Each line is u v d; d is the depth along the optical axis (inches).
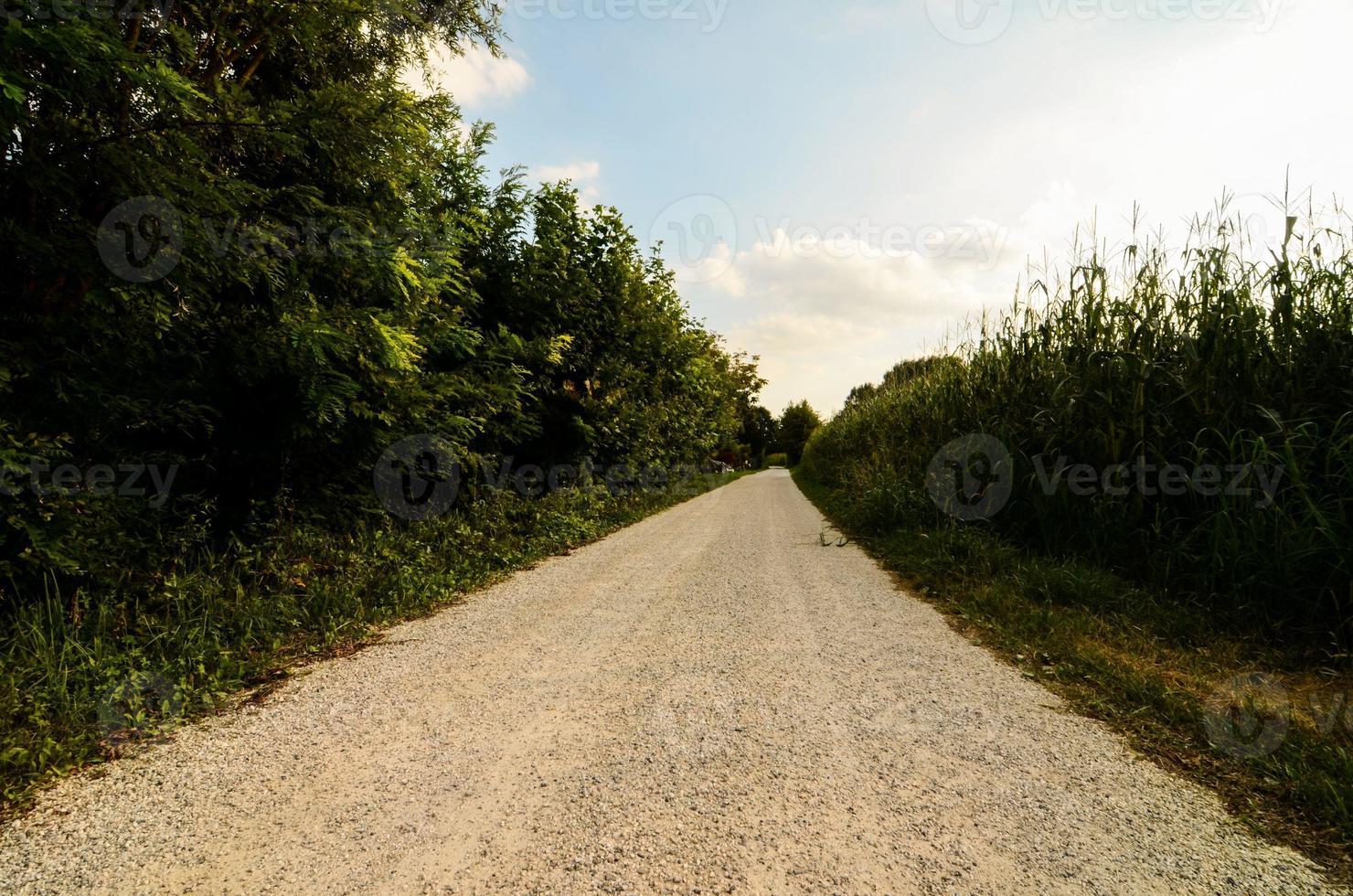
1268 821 79.7
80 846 78.2
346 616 176.7
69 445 148.6
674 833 77.8
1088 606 173.2
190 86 134.8
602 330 454.3
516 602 204.7
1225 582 163.0
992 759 96.1
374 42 222.8
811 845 74.9
